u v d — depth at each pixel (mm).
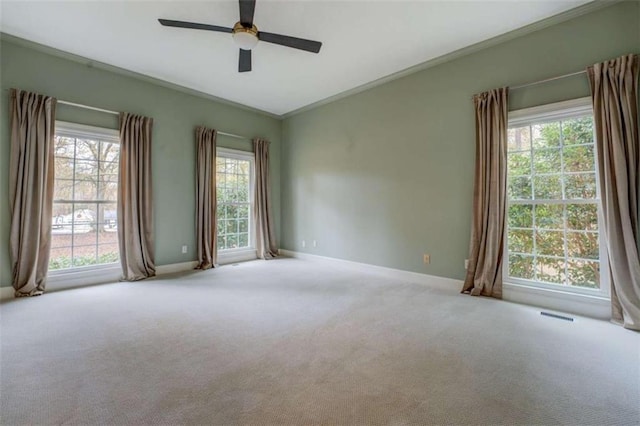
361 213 4516
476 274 3258
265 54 3457
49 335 2242
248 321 2541
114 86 3799
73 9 2637
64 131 3457
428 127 3723
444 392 1573
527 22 2863
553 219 2934
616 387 1612
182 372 1756
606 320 2545
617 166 2430
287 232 5863
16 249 3131
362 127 4492
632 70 2395
